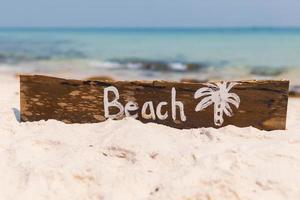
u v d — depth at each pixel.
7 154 0.61
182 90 0.73
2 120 0.77
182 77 2.02
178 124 0.73
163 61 2.83
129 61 2.83
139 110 0.74
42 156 0.61
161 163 0.58
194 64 2.64
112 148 0.61
